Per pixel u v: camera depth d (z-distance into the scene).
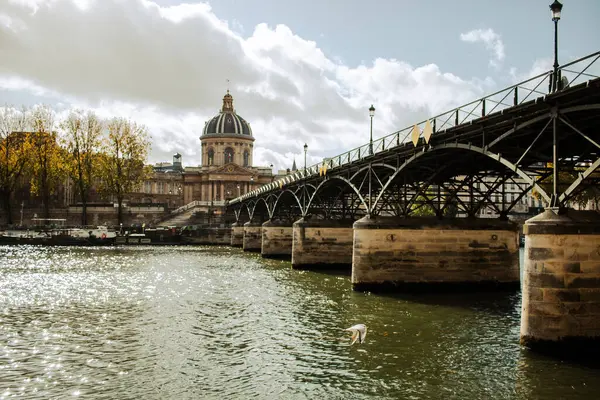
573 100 17.02
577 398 14.83
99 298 31.16
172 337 21.84
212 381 16.64
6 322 24.42
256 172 162.00
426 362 18.17
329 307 27.75
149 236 87.69
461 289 31.55
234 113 174.12
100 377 17.00
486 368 17.39
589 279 17.19
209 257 62.06
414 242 31.62
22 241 79.44
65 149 91.88
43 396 15.34
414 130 26.45
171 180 163.62
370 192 32.84
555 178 17.69
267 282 38.03
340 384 16.30
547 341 17.41
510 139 22.70
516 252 31.97
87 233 84.62
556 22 17.70
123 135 92.81
